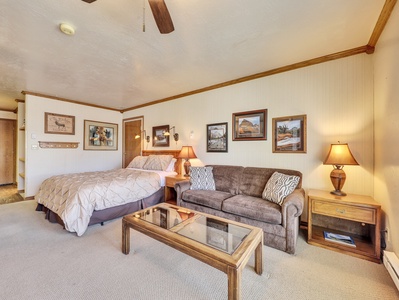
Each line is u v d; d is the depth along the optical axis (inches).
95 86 144.5
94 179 116.6
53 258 74.5
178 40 84.1
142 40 83.8
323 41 86.1
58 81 133.3
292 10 66.4
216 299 55.1
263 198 100.0
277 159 116.0
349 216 78.0
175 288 59.3
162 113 181.2
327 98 100.1
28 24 72.3
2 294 56.2
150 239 90.7
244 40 84.7
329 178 99.4
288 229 78.8
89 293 56.9
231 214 94.5
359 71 92.1
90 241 88.3
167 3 62.1
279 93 115.3
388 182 71.4
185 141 163.0
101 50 92.1
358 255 75.8
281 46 90.0
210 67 112.8
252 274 65.9
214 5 63.4
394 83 66.2
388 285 60.7
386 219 73.1
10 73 119.0
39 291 57.4
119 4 62.4
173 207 93.5
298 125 108.4
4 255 76.4
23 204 143.9
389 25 69.4
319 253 79.0
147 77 127.3
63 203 99.7
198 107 154.3
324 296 56.4
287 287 59.8
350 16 69.7
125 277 64.1
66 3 61.9
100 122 205.8
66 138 178.2
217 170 129.3
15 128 223.1
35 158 159.0
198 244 57.1
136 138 208.1
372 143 88.7
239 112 131.4
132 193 118.0
